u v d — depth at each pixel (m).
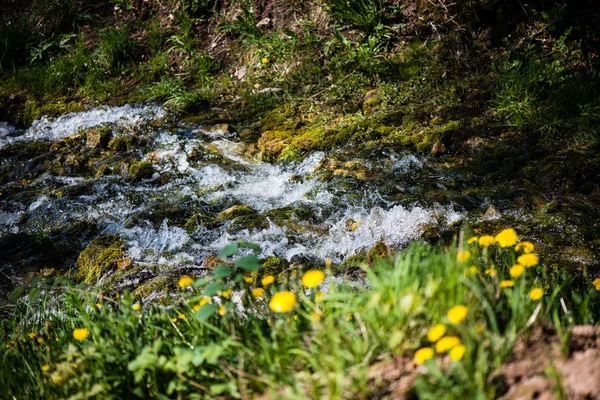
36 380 2.44
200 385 2.04
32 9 8.84
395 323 1.94
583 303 2.33
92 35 8.42
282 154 5.86
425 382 1.74
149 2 8.50
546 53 6.52
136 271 4.23
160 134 6.50
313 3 7.68
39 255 4.64
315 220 4.71
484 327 1.91
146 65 7.81
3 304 4.02
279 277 3.91
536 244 4.05
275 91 6.94
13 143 6.73
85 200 5.41
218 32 7.94
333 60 6.98
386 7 7.23
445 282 1.98
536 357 1.87
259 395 1.97
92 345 2.28
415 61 6.76
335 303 2.18
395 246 4.18
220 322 2.39
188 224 4.78
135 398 2.16
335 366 1.83
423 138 5.66
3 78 7.93
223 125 6.52
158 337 2.42
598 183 4.80
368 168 5.38
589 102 5.74
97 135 6.44
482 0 6.92
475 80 6.42
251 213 4.88
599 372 1.75
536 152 5.33
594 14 6.53
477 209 4.61
